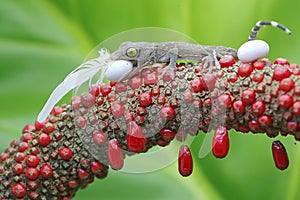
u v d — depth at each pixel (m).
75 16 0.67
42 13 0.67
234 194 0.62
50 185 0.51
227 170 0.62
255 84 0.47
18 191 0.51
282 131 0.48
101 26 0.67
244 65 0.48
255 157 0.62
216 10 0.65
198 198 0.62
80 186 0.52
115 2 0.66
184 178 0.62
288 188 0.62
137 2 0.66
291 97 0.47
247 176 0.62
